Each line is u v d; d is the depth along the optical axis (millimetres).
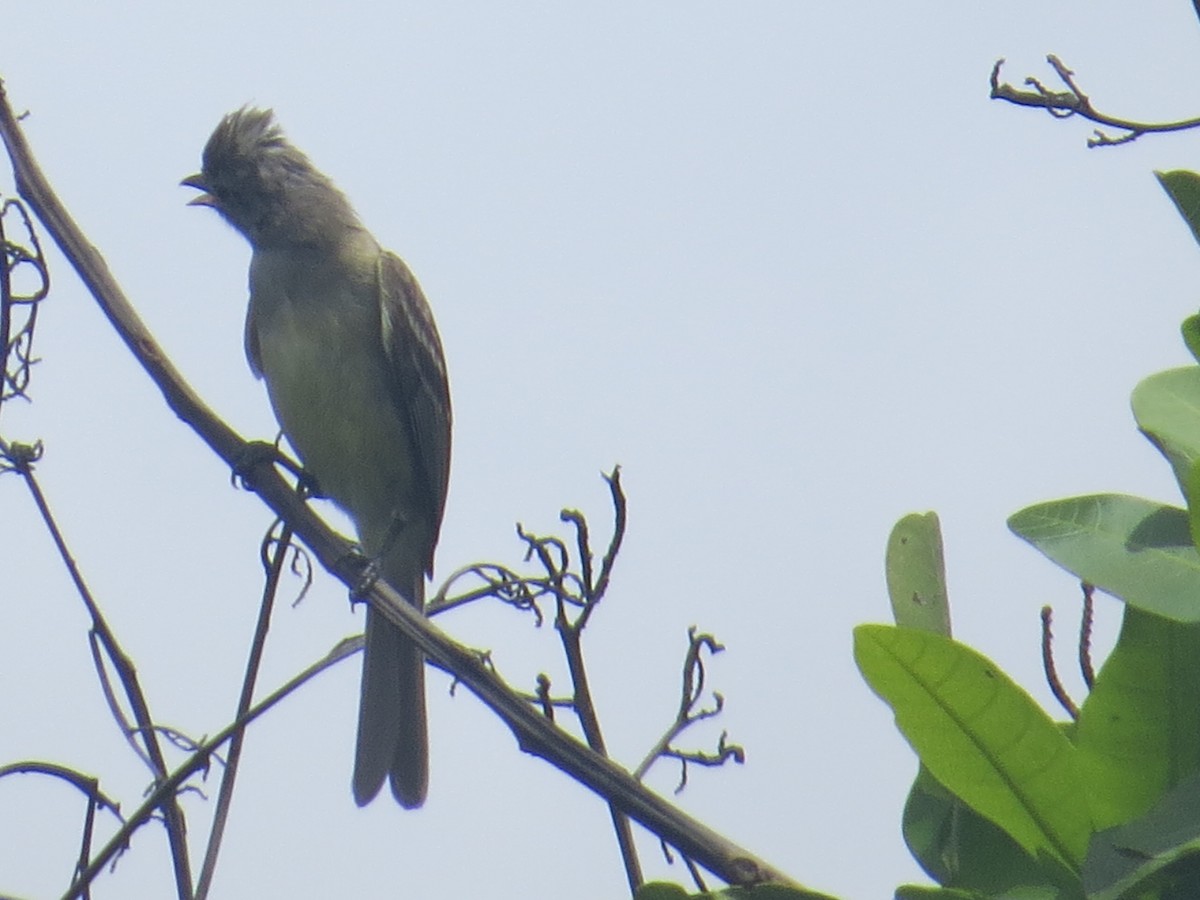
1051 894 4027
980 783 3945
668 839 4121
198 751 5543
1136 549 3912
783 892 3783
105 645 6125
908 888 3807
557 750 4375
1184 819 3549
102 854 5367
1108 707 3924
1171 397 4164
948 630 4473
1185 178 4098
